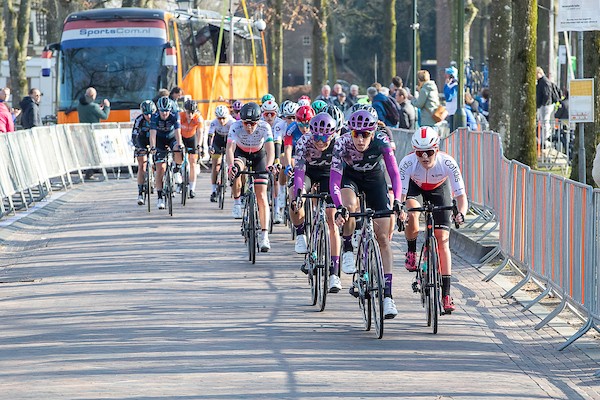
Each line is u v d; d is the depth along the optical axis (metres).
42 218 39.91
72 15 63.34
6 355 17.81
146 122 41.12
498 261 28.20
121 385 15.48
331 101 63.62
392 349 18.16
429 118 47.97
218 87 68.81
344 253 20.95
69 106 62.53
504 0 42.69
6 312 22.03
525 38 38.31
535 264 23.33
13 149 41.44
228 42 70.38
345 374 16.25
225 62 69.81
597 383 16.17
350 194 20.64
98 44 62.59
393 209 19.39
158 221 38.09
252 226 27.98
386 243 19.64
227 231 34.94
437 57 147.62
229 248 31.00
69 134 53.66
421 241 33.12
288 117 31.23
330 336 19.22
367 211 19.44
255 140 28.22
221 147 42.12
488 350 18.34
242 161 28.39
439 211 20.36
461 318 21.20
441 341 18.95
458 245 30.94
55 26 90.56
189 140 45.19
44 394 15.04
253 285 24.80
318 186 25.08
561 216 21.12
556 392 15.54
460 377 16.22
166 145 40.38
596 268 18.62
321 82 91.19
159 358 17.28
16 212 40.94
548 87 52.06
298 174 23.72
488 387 15.62
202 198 46.94
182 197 43.69
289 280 25.52
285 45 191.38
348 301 22.98
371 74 166.12
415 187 20.88
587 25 25.84
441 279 20.30
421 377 16.16
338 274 21.70
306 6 93.50
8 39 84.19
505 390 15.46
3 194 39.03
